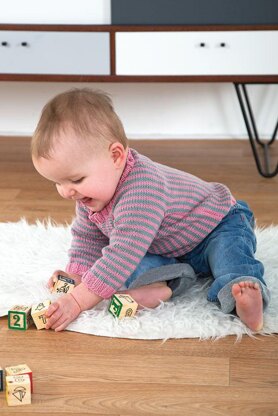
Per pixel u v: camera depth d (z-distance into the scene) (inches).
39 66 105.6
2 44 104.7
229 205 66.9
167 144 121.3
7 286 66.8
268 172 104.4
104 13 110.1
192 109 122.6
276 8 102.6
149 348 57.6
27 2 110.3
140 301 62.5
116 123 60.2
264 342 58.6
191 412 49.3
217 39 103.4
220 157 114.3
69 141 57.6
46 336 59.4
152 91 122.0
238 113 122.6
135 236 59.7
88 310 61.9
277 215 89.5
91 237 66.7
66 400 50.6
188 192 65.1
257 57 104.2
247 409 49.7
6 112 124.2
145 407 49.9
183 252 66.9
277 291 65.9
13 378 50.0
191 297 64.7
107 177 59.7
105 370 54.4
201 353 56.9
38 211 91.1
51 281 65.9
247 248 64.4
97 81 105.9
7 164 110.2
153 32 103.2
